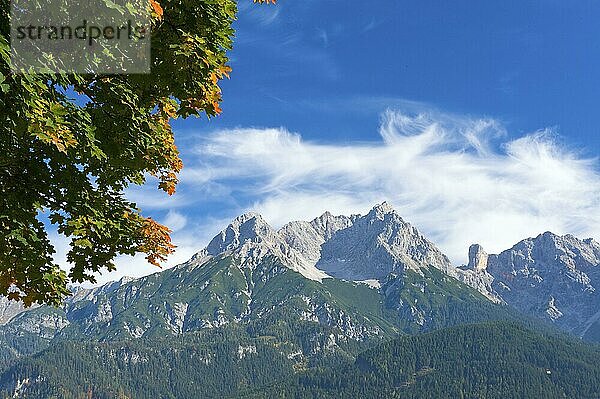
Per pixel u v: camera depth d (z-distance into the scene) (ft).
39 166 40.55
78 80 37.27
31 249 42.04
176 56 40.88
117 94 42.14
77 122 38.14
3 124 34.91
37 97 33.58
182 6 42.22
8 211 40.16
